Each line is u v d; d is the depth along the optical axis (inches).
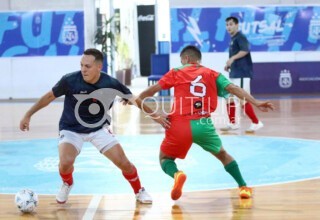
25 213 314.5
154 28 1802.4
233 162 341.7
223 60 1100.5
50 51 1115.3
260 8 1097.4
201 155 495.8
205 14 1091.9
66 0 1102.4
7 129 697.6
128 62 1526.8
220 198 342.6
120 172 426.9
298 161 461.7
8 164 469.4
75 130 324.2
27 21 1109.1
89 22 1168.2
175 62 1100.5
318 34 1111.0
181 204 329.4
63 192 330.6
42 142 588.7
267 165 447.2
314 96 1045.8
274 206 321.1
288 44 1109.1
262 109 327.0
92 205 330.0
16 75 1122.0
